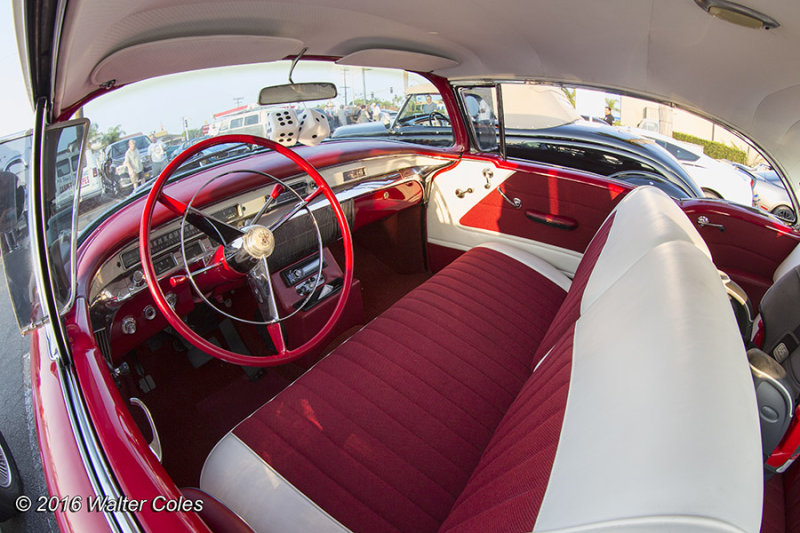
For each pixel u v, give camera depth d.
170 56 1.36
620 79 1.87
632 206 1.52
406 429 1.32
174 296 1.70
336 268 2.21
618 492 0.57
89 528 0.75
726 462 0.55
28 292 1.06
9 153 0.88
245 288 2.08
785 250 2.06
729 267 2.23
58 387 1.00
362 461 1.22
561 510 0.63
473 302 1.86
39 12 0.68
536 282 2.10
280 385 2.15
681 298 0.85
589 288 1.38
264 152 2.17
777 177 1.93
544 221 2.50
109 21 0.95
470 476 1.21
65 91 1.14
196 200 1.69
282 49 1.65
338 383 1.44
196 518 0.78
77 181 1.11
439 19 1.52
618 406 0.72
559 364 1.10
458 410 1.40
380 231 2.97
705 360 0.69
